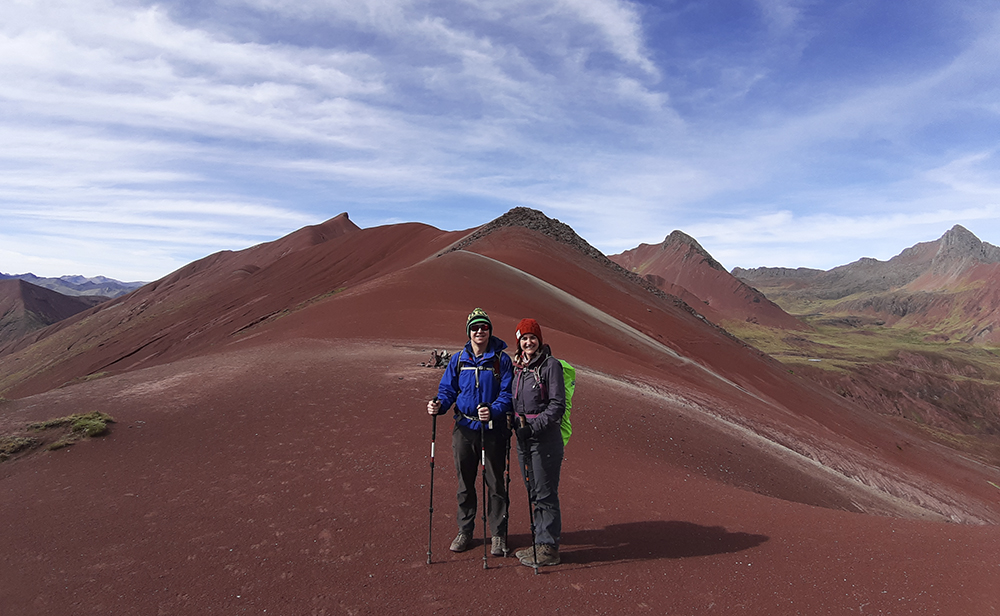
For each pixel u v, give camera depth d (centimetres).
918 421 14100
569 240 8462
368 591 379
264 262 18175
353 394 1058
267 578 396
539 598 375
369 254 11500
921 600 374
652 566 434
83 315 16962
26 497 554
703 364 4916
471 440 424
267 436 778
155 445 723
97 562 418
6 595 372
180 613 351
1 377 11038
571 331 3447
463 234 9600
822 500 1097
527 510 558
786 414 3228
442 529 491
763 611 365
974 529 537
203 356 1605
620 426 1097
